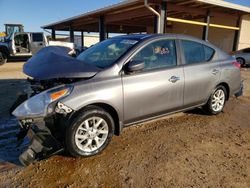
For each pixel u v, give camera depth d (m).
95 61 3.58
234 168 2.92
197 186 2.56
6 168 2.83
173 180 2.66
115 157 3.12
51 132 2.96
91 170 2.82
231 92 4.96
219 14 12.93
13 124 4.24
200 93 4.28
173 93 3.79
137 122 3.53
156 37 3.71
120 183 2.59
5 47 14.42
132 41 3.64
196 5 10.70
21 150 3.29
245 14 13.88
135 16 12.48
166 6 9.87
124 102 3.24
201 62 4.29
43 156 2.79
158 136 3.79
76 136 2.93
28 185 2.53
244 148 3.46
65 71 2.92
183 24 18.16
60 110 2.78
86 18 15.66
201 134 3.91
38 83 3.23
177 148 3.39
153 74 3.53
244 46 15.67
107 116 3.14
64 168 2.85
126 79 3.25
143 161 3.03
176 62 3.90
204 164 3.00
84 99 2.89
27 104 2.92
